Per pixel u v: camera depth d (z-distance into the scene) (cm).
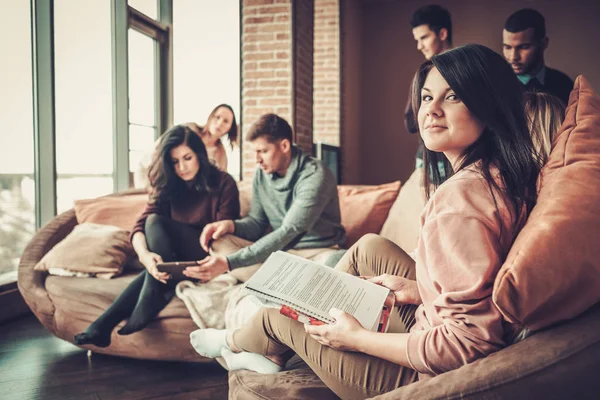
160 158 250
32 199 344
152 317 212
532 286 82
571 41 746
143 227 240
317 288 114
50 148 344
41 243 259
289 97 406
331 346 105
